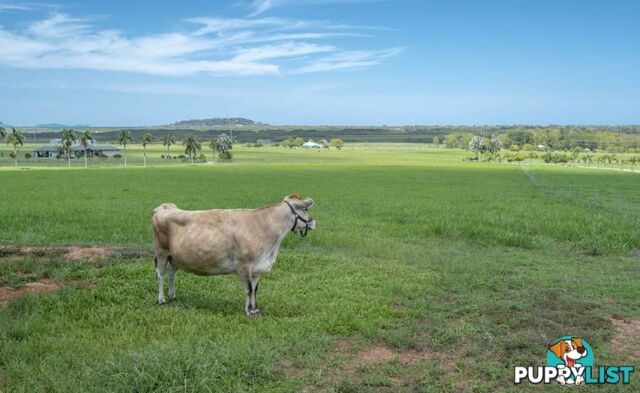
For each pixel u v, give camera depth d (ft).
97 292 33.14
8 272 38.45
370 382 21.40
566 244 57.62
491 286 37.55
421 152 638.53
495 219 71.87
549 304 32.76
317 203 104.17
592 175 237.66
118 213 79.20
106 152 538.88
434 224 67.77
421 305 32.42
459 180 197.06
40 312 29.43
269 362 22.24
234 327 27.35
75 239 56.95
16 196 116.47
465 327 27.89
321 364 23.24
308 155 544.62
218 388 20.31
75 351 23.76
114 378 20.31
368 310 30.66
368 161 421.59
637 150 602.85
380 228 68.54
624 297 35.19
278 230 30.42
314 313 30.14
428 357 24.48
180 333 25.95
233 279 38.22
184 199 110.42
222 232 29.81
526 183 181.47
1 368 21.95
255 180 190.39
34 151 480.23
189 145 429.38
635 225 66.23
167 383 19.99
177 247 30.55
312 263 44.09
